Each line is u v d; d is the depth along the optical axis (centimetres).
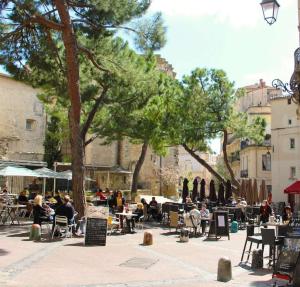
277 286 951
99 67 2134
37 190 3509
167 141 3506
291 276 925
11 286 873
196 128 3148
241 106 6412
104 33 2094
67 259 1213
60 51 2177
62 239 1609
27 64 2125
